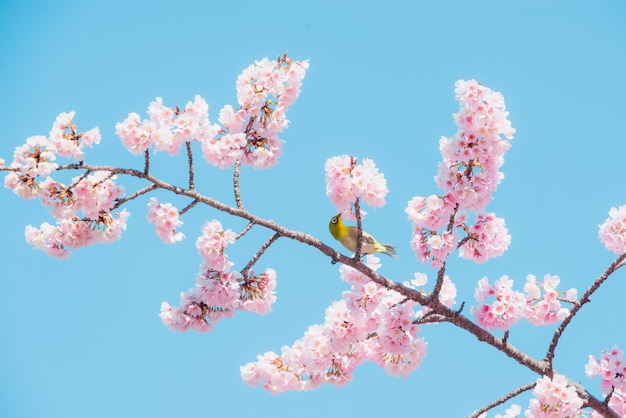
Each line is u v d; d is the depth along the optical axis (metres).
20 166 9.30
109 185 9.95
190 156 10.03
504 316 10.70
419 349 11.00
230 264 10.09
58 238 10.10
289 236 10.26
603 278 10.79
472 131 9.88
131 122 9.77
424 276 11.09
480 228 10.34
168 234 9.93
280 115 10.81
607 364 10.70
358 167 9.73
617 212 10.56
